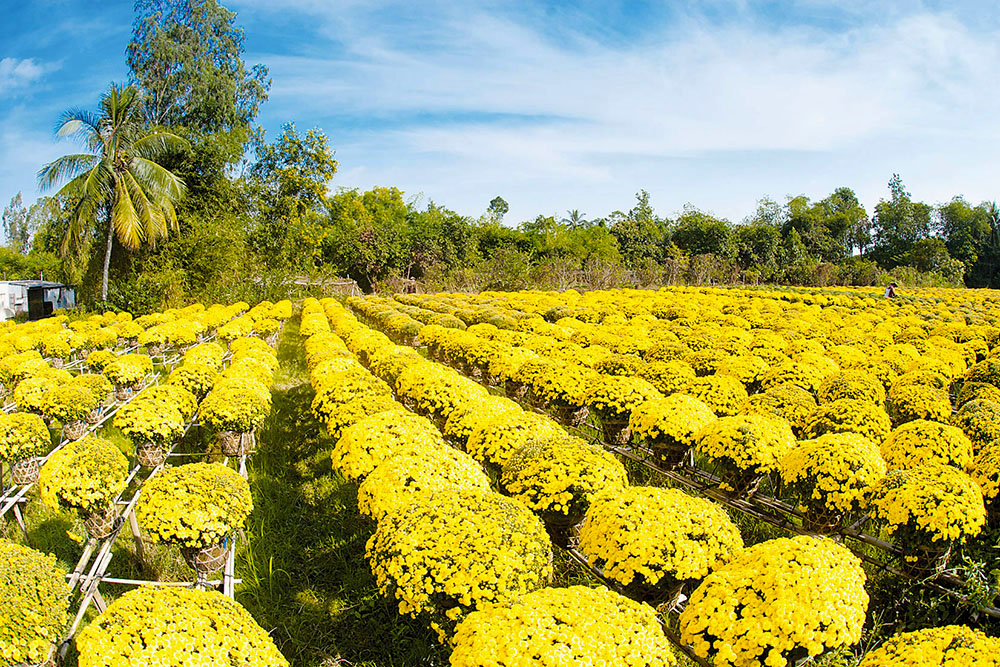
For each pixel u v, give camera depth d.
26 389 8.09
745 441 5.43
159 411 6.57
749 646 3.02
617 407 6.98
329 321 17.89
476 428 5.92
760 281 40.09
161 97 29.95
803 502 5.17
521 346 11.42
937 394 7.57
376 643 4.75
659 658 2.89
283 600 5.27
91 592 4.75
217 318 17.11
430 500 4.12
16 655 3.23
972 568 4.32
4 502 6.17
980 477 5.05
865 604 3.20
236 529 4.77
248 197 30.75
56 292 27.42
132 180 23.16
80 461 5.02
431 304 21.17
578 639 2.81
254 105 33.44
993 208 58.78
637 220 60.22
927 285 39.78
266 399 7.52
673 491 4.21
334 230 41.97
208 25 31.14
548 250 44.47
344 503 6.78
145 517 4.51
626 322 14.93
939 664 2.68
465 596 3.46
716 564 3.72
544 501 4.59
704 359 9.61
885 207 63.81
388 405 6.65
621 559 3.79
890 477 4.59
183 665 2.86
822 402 7.67
